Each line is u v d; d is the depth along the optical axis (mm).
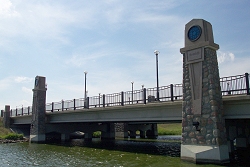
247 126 24359
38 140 39312
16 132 51531
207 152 16688
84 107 32812
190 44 18938
